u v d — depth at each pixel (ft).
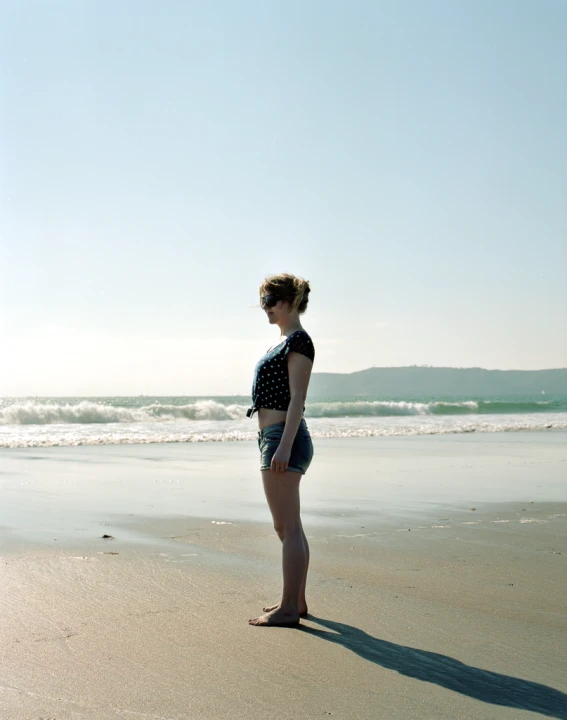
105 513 19.04
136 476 27.48
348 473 28.84
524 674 8.14
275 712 7.06
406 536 16.29
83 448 40.06
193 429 58.18
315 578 12.51
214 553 14.30
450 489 24.26
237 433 51.93
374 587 11.95
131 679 7.81
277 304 10.82
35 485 24.68
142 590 11.46
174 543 15.25
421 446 42.34
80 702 7.20
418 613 10.48
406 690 7.65
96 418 70.95
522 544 15.48
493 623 10.02
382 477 27.61
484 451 39.09
